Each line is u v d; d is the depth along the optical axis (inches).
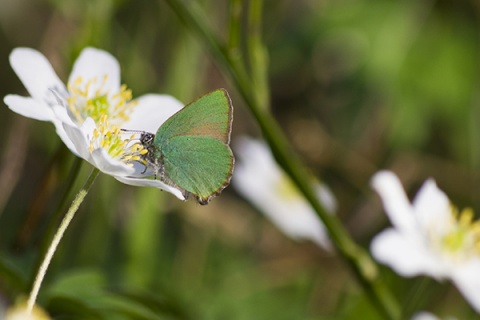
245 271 18.9
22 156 15.9
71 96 12.9
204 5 17.6
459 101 18.9
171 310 14.3
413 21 18.7
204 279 18.5
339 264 19.0
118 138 12.7
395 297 18.2
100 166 12.2
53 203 14.8
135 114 13.1
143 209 16.9
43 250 12.5
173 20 17.4
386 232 14.5
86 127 12.5
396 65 18.7
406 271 14.4
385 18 18.7
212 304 18.1
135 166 12.8
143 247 16.9
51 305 12.9
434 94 18.8
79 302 12.8
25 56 12.7
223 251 19.0
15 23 18.7
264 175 17.7
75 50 15.0
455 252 14.8
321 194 17.3
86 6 15.4
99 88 13.0
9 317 11.9
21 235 14.0
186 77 16.8
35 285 12.0
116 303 12.9
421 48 18.7
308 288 18.9
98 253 16.9
